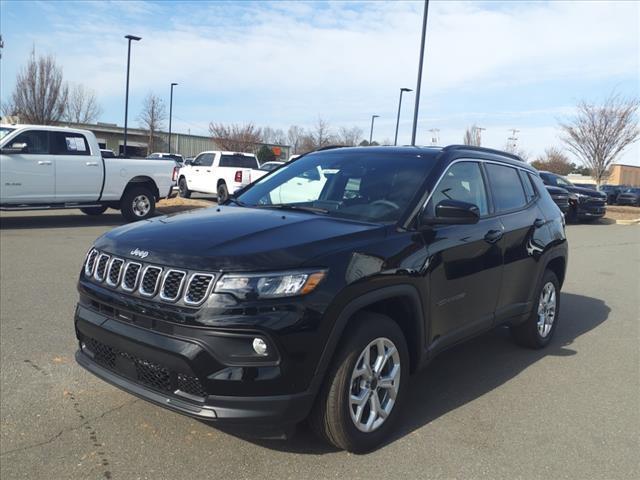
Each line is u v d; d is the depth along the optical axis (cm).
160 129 4922
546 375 482
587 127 3266
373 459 330
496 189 480
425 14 1922
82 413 373
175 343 289
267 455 328
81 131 1282
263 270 289
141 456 323
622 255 1277
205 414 284
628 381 475
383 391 349
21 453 323
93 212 1500
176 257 301
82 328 342
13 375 429
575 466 334
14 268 795
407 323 366
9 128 1202
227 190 2006
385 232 352
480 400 423
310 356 293
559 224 565
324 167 452
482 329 445
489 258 436
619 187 4378
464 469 324
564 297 812
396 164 426
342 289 305
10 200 1185
